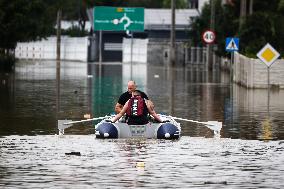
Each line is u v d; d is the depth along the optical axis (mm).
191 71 189375
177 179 44031
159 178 44312
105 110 84750
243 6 163500
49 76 156000
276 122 74500
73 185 42250
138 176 44938
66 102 94812
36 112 82250
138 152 53938
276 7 172625
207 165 48750
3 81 137250
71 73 170750
